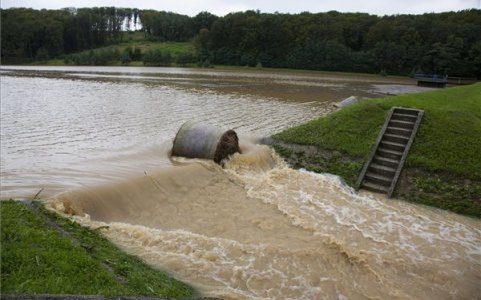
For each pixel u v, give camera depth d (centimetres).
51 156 1680
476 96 2623
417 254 1159
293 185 1595
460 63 7575
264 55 9562
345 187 1614
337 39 9144
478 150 1692
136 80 5412
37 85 4422
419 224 1342
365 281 1003
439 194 1517
